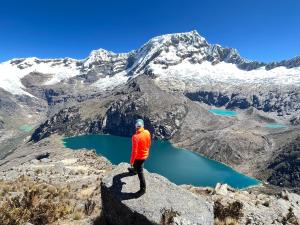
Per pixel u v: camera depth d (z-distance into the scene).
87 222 19.12
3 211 20.78
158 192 17.61
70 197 32.12
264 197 31.83
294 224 25.53
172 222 15.87
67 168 61.00
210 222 16.84
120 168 19.36
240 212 24.25
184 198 17.66
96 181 44.28
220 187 31.89
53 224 20.83
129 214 16.55
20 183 38.19
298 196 34.09
